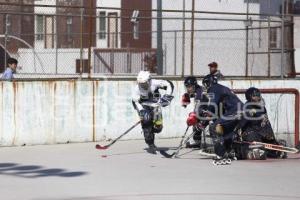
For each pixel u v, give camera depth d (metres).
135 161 17.11
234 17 42.50
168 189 13.27
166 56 36.97
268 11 44.62
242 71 38.84
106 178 14.52
